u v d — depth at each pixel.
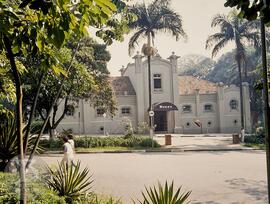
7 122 7.50
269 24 2.58
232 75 61.03
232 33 35.56
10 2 3.15
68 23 2.93
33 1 2.58
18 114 3.71
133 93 46.38
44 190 5.61
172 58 47.25
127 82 48.25
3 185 5.18
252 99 51.12
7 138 6.96
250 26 35.41
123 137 27.28
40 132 5.18
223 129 48.06
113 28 8.05
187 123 47.69
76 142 25.09
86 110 44.16
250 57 57.81
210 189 10.84
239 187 11.12
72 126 43.72
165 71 47.22
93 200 6.99
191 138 35.88
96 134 44.03
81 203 6.64
